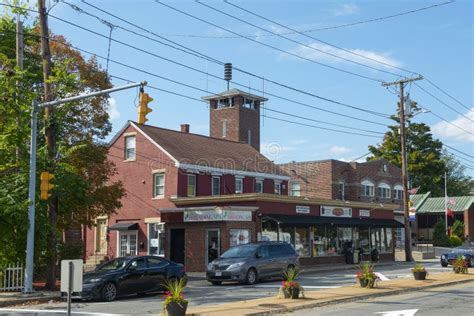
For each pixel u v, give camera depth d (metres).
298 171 57.00
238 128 60.62
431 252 50.72
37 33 29.39
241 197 35.28
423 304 17.17
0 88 22.86
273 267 26.91
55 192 23.17
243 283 25.88
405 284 22.48
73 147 25.16
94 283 19.47
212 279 25.75
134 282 20.69
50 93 23.58
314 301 17.28
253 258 26.06
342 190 55.75
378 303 17.53
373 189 58.47
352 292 19.62
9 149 23.62
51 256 23.28
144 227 40.19
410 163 80.75
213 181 41.25
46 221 22.92
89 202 25.09
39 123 24.38
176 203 38.12
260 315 15.23
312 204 39.12
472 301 17.91
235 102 61.50
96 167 30.66
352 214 42.81
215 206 35.66
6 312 16.78
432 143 83.19
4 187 22.44
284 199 36.53
